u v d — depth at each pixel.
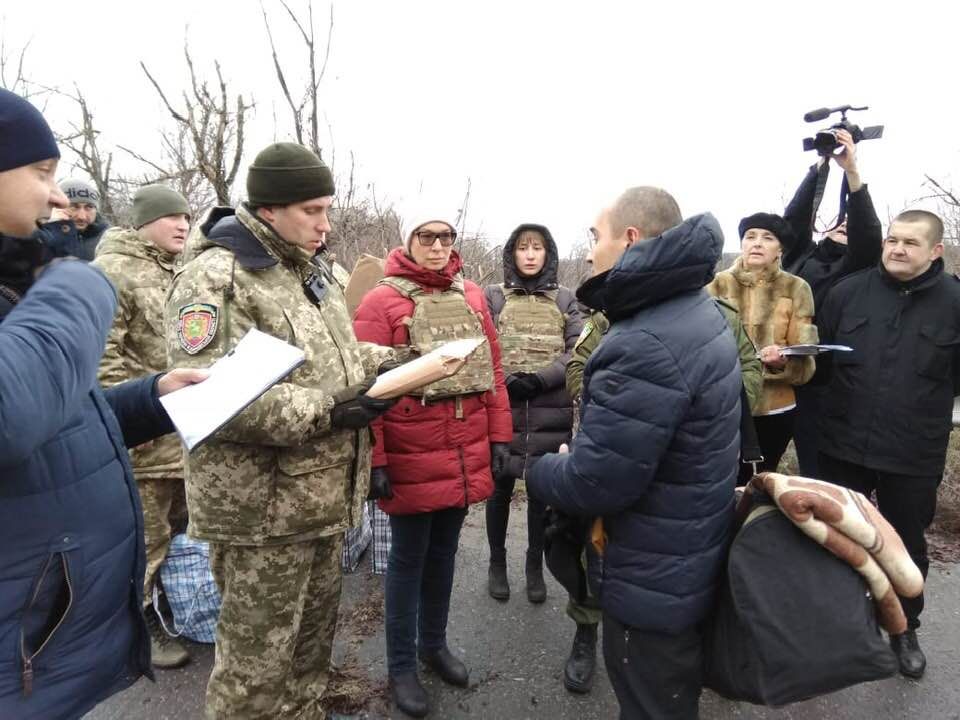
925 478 2.57
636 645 1.59
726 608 1.51
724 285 3.04
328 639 2.04
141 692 2.35
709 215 1.49
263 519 1.61
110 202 5.77
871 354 2.61
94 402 1.20
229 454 1.58
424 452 2.10
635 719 1.61
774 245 2.89
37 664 1.10
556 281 3.20
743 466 3.01
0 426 0.85
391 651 2.26
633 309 1.55
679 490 1.49
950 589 3.07
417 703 2.20
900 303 2.56
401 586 2.21
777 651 1.35
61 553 1.09
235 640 1.69
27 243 1.02
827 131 2.88
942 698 2.35
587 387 1.59
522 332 3.05
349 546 3.21
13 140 0.98
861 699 2.34
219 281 1.54
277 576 1.68
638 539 1.54
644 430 1.43
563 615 2.88
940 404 2.53
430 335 2.15
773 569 1.39
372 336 2.17
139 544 1.28
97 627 1.19
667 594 1.51
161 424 1.43
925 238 2.46
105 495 1.17
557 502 1.65
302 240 1.64
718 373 1.47
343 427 1.58
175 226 2.82
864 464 2.63
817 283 3.26
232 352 1.39
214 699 1.72
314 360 1.64
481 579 3.19
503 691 2.37
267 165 1.57
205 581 2.59
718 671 1.53
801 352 2.47
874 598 1.38
